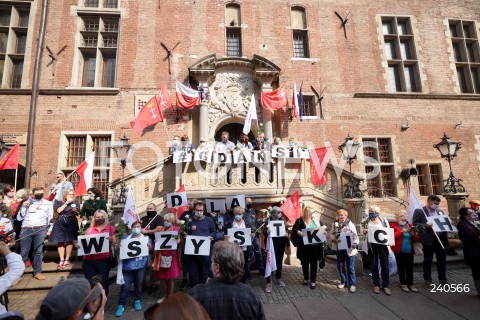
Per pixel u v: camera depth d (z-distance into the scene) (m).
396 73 11.35
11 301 4.64
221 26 10.56
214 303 1.84
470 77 11.27
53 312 1.43
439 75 11.06
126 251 4.31
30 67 9.38
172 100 9.76
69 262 5.89
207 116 9.65
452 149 7.56
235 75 10.16
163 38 10.19
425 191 10.13
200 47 10.28
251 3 10.87
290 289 5.08
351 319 3.94
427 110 10.67
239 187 7.05
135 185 7.06
